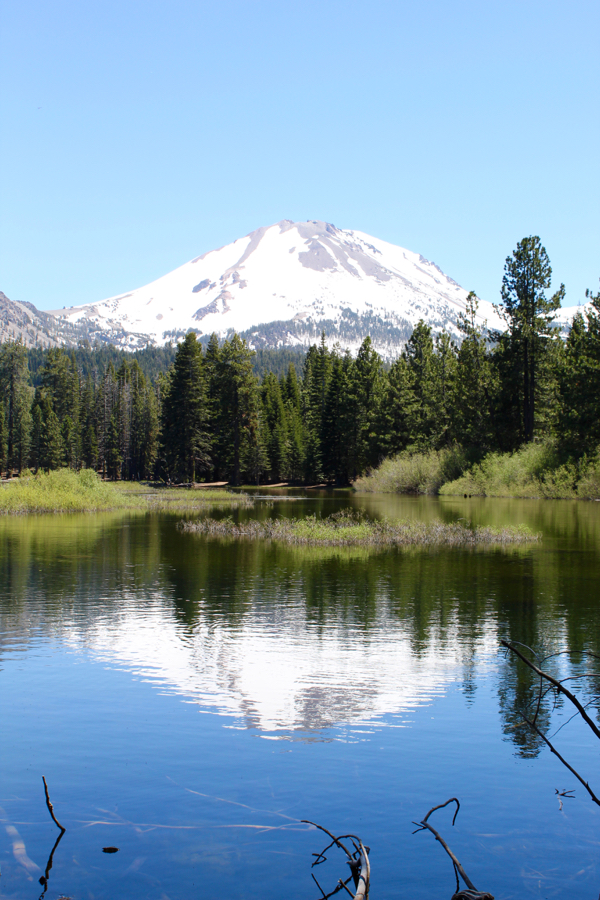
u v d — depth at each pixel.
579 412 51.91
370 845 5.28
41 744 7.20
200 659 10.33
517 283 62.56
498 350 64.56
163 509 45.34
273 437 103.88
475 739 7.39
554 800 6.03
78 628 12.18
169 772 6.53
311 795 6.09
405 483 67.56
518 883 4.79
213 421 94.44
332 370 108.56
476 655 10.60
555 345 61.94
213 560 20.80
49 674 9.59
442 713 8.18
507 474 56.44
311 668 9.91
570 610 13.71
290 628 12.25
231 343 93.31
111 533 28.69
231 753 6.98
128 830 5.49
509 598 14.96
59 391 129.12
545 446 56.19
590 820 5.68
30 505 42.41
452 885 4.75
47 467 110.06
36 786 6.25
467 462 62.50
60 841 5.32
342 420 93.12
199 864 4.98
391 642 11.31
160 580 17.17
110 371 146.75
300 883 4.78
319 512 42.19
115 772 6.52
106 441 125.44
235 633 11.88
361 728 7.67
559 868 4.98
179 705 8.38
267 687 9.08
